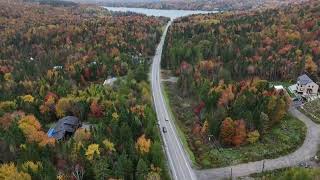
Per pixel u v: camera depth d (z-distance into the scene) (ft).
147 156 316.81
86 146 326.24
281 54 601.62
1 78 622.13
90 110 435.94
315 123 412.77
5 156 329.31
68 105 444.14
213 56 652.89
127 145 326.24
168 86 563.89
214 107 425.69
